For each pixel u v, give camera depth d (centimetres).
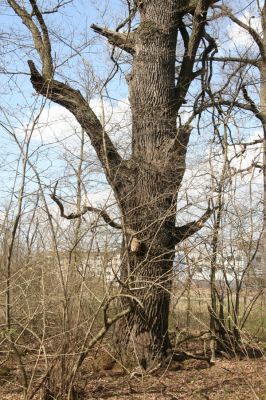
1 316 672
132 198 802
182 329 872
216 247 759
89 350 671
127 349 809
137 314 803
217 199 770
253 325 993
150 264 788
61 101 830
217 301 853
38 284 667
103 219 702
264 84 1045
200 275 801
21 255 732
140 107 860
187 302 827
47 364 632
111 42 922
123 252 730
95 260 695
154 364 801
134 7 933
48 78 796
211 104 877
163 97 873
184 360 863
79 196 685
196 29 923
